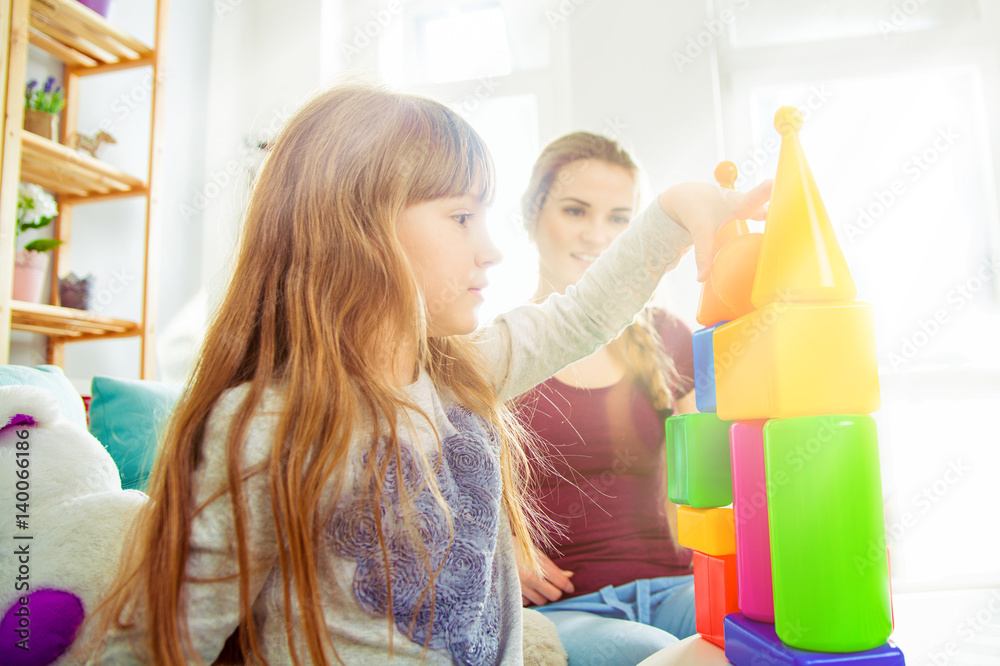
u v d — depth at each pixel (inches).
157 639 15.4
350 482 17.5
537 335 26.5
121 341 71.7
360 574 17.1
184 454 17.1
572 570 44.8
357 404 18.1
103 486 20.6
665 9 78.4
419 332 19.5
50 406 20.9
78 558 17.9
